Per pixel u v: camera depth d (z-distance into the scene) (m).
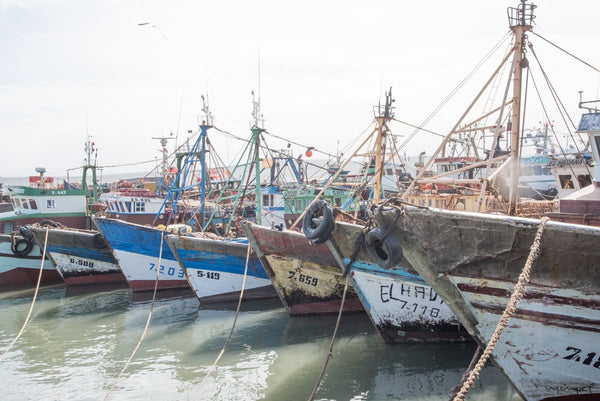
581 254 7.43
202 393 11.10
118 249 21.48
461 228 8.21
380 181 17.20
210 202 30.50
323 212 11.25
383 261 9.20
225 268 19.03
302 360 12.77
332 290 16.09
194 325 16.50
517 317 8.26
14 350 14.48
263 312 17.70
